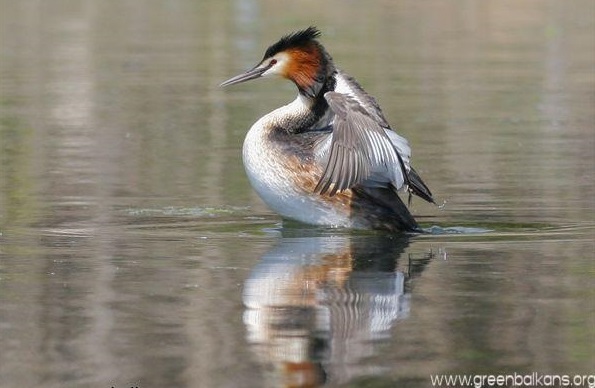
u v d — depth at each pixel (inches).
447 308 346.6
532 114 777.6
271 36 1114.1
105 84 890.1
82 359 304.0
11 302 354.6
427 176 582.2
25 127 727.7
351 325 330.6
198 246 433.4
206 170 597.6
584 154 639.8
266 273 389.7
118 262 405.4
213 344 315.0
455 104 813.2
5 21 1224.2
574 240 439.8
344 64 972.6
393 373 293.1
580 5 1350.9
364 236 458.0
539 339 318.3
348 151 436.5
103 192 540.1
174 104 812.6
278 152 483.8
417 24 1216.2
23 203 514.0
